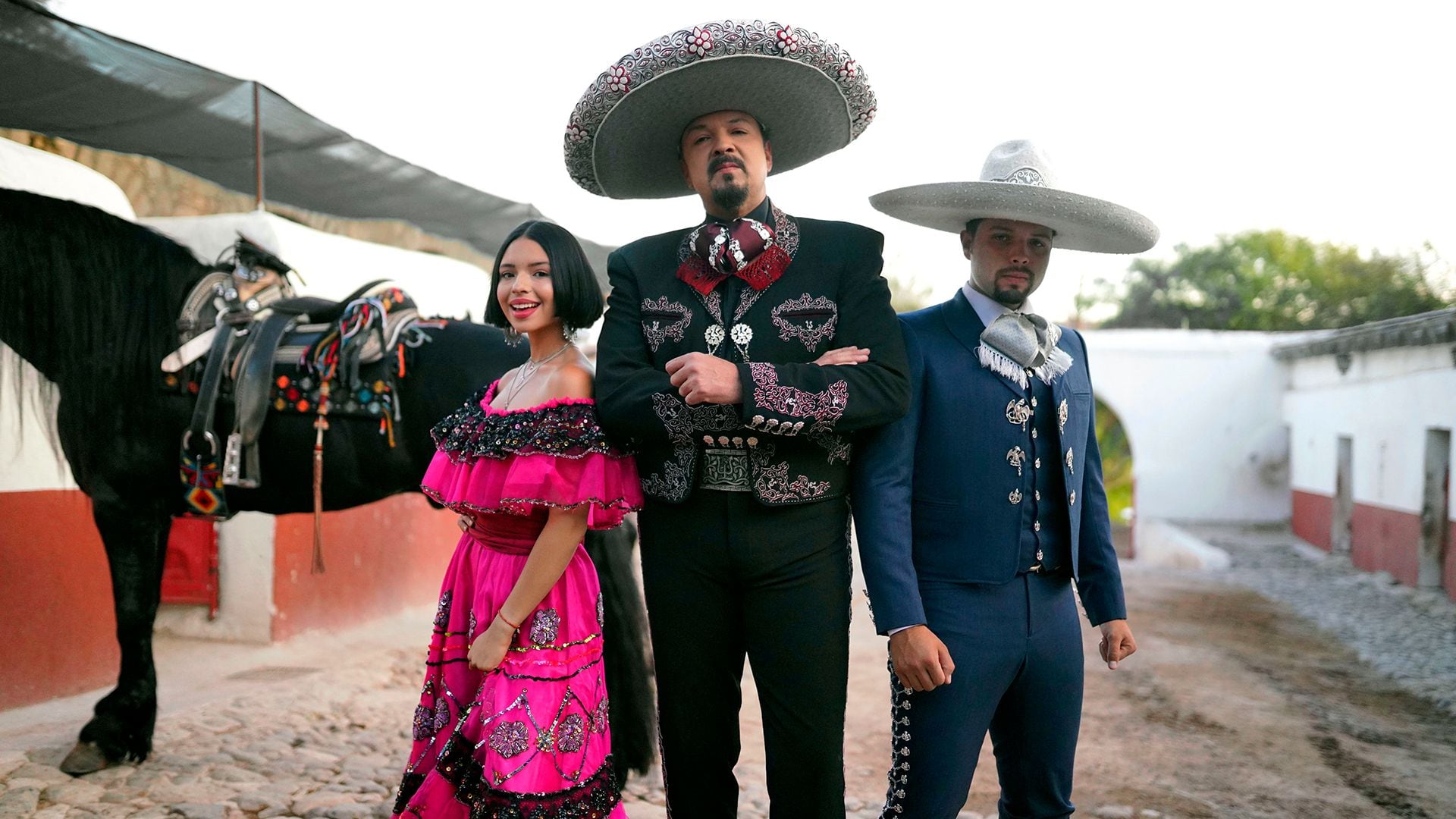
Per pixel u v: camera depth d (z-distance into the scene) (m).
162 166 5.70
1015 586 2.05
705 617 1.99
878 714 4.57
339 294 5.62
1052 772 2.11
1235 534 15.70
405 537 6.54
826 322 1.98
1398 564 10.50
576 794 1.96
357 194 5.67
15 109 3.93
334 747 3.63
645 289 2.09
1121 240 2.29
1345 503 13.33
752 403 1.79
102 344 3.26
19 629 4.21
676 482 1.97
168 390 3.31
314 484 3.29
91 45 3.41
